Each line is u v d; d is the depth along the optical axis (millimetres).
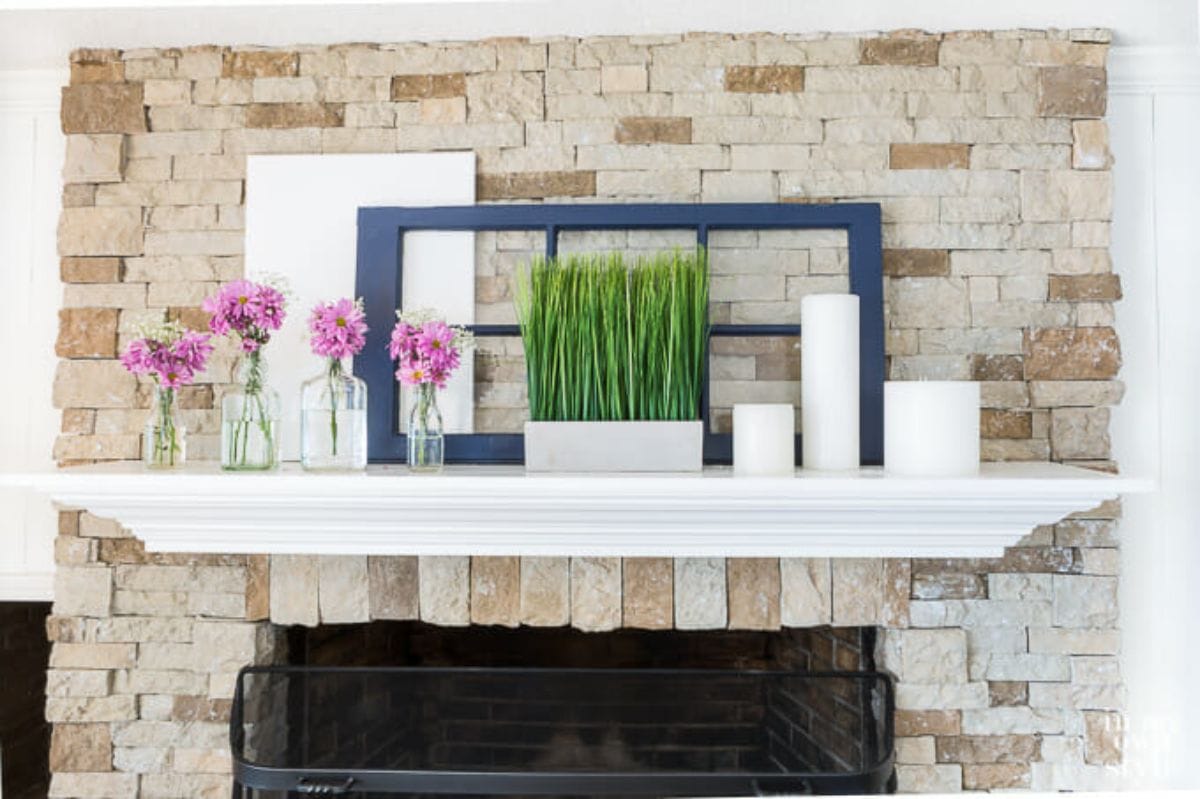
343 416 1318
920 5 1372
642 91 1464
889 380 1431
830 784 1319
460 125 1477
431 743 1396
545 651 1728
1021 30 1445
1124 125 1477
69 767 1427
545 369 1321
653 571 1412
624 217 1435
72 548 1446
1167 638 1431
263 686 1414
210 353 1363
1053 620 1396
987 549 1289
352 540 1311
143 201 1490
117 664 1436
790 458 1261
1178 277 1462
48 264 1544
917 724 1383
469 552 1311
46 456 1531
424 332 1291
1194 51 1469
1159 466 1447
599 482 1178
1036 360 1419
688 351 1324
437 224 1451
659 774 1339
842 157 1448
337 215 1476
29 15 1382
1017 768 1384
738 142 1455
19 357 1538
